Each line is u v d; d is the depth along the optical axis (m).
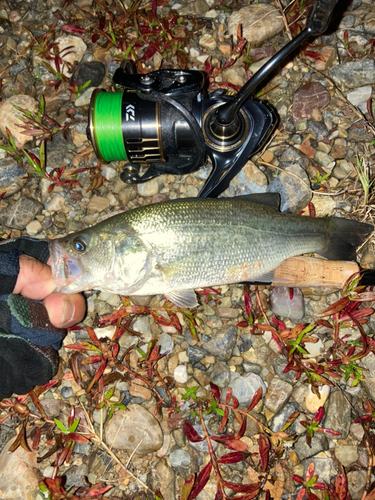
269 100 0.34
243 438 0.28
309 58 0.35
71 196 0.32
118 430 0.27
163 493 0.26
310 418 0.28
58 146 0.33
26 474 0.27
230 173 0.28
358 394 0.29
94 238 0.26
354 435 0.28
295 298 0.30
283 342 0.29
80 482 0.27
